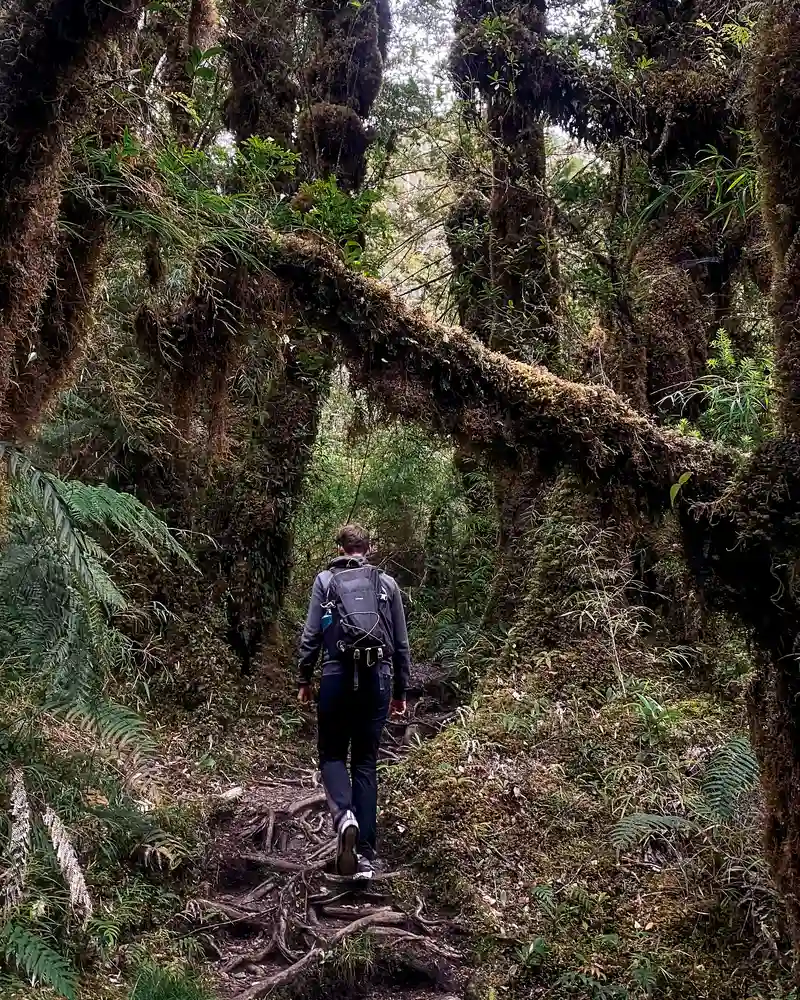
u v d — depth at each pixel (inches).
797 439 77.2
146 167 91.0
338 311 95.3
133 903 115.5
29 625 89.5
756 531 78.0
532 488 201.2
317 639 143.6
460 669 199.9
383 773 161.2
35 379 91.0
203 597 186.2
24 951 86.8
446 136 258.2
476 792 142.9
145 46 117.3
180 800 145.6
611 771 144.3
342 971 110.3
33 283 78.6
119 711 116.5
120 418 151.7
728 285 201.3
